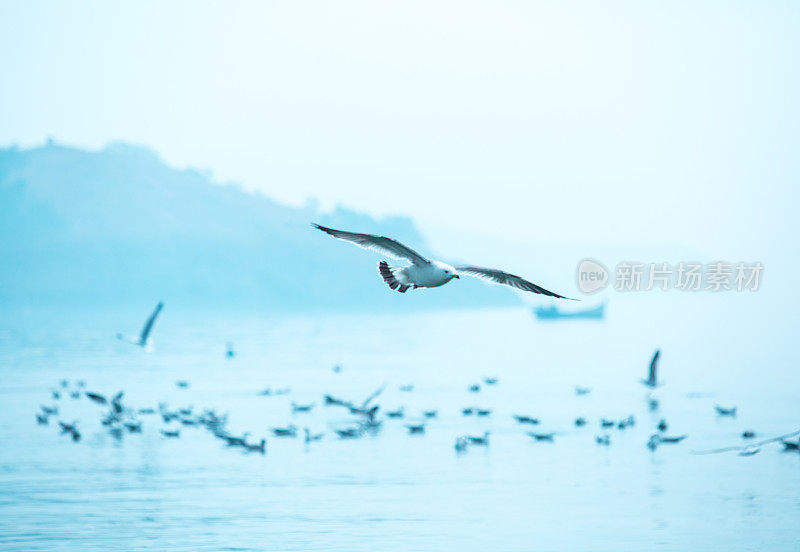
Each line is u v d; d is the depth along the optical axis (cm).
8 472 5556
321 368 12262
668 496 4875
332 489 5094
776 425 6994
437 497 4881
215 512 4656
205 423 7162
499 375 11181
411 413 7869
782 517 4491
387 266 2031
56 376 11344
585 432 6806
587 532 4266
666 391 9306
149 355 14725
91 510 4700
